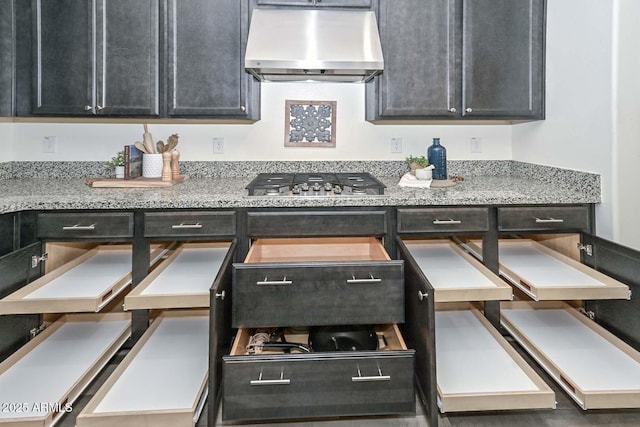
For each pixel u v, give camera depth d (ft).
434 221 6.45
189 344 6.46
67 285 5.90
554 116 7.61
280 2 7.49
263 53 6.95
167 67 7.43
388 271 5.23
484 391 4.90
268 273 5.13
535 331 6.50
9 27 7.11
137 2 7.30
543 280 5.92
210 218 6.25
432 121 8.89
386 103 7.68
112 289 5.75
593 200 6.53
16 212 5.94
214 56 7.47
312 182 7.40
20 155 8.46
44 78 7.27
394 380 4.77
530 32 7.78
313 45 7.11
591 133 6.66
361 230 6.41
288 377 4.70
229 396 4.67
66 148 8.55
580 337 6.29
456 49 7.68
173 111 7.49
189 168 8.78
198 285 5.77
